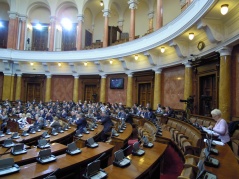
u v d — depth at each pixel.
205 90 8.41
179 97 9.89
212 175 1.91
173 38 8.59
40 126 7.07
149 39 10.81
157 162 3.20
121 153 2.90
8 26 18.86
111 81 14.88
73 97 16.47
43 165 2.85
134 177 2.41
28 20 18.64
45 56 16.33
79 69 16.50
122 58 13.01
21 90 17.34
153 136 4.83
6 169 2.57
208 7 5.78
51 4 17.66
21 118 8.69
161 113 9.17
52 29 17.45
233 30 6.25
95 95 15.12
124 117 8.93
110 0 15.14
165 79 11.13
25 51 16.48
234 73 6.49
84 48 17.06
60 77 17.34
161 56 11.15
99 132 6.07
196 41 8.55
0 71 16.83
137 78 13.28
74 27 18.38
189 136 5.11
